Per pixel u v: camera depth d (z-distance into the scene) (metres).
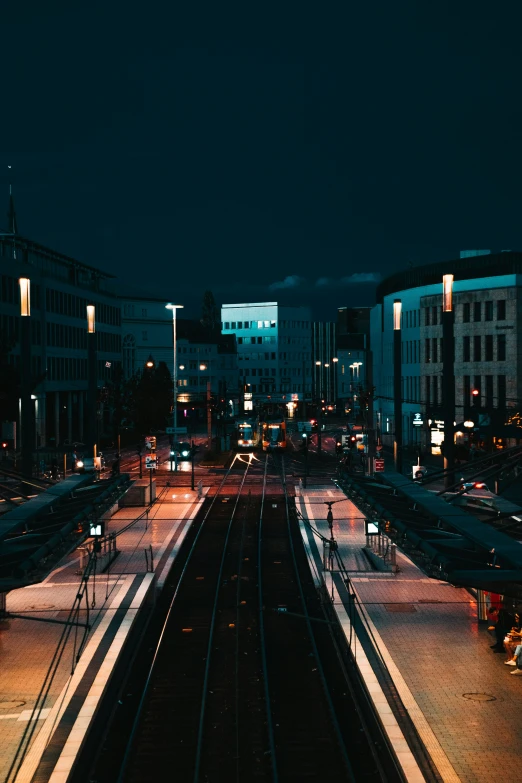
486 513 31.08
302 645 29.70
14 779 18.20
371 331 133.88
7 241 95.75
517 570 19.08
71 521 25.52
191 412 169.75
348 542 47.38
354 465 85.44
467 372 91.25
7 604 33.72
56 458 80.81
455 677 24.84
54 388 104.44
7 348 67.88
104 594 35.34
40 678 24.97
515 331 86.56
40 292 100.06
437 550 20.70
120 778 18.86
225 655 28.53
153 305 169.12
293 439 136.25
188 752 20.50
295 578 39.91
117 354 136.12
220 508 61.94
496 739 20.27
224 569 42.06
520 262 94.75
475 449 61.19
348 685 25.20
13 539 23.78
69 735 20.53
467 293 90.69
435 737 20.41
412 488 30.84
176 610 34.41
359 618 31.05
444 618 31.27
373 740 21.09
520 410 63.81
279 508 61.50
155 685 25.53
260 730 21.88
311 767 19.59
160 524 54.53
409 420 103.56
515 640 27.20
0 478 49.25
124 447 112.19
